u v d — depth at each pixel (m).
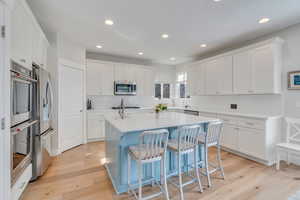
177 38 3.32
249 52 3.16
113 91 4.64
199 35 3.15
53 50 3.17
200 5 2.11
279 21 2.58
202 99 4.86
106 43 3.64
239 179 2.30
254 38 3.31
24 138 1.89
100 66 4.44
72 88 3.62
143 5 2.12
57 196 1.92
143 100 5.49
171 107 5.62
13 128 1.57
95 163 2.87
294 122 2.71
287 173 2.47
